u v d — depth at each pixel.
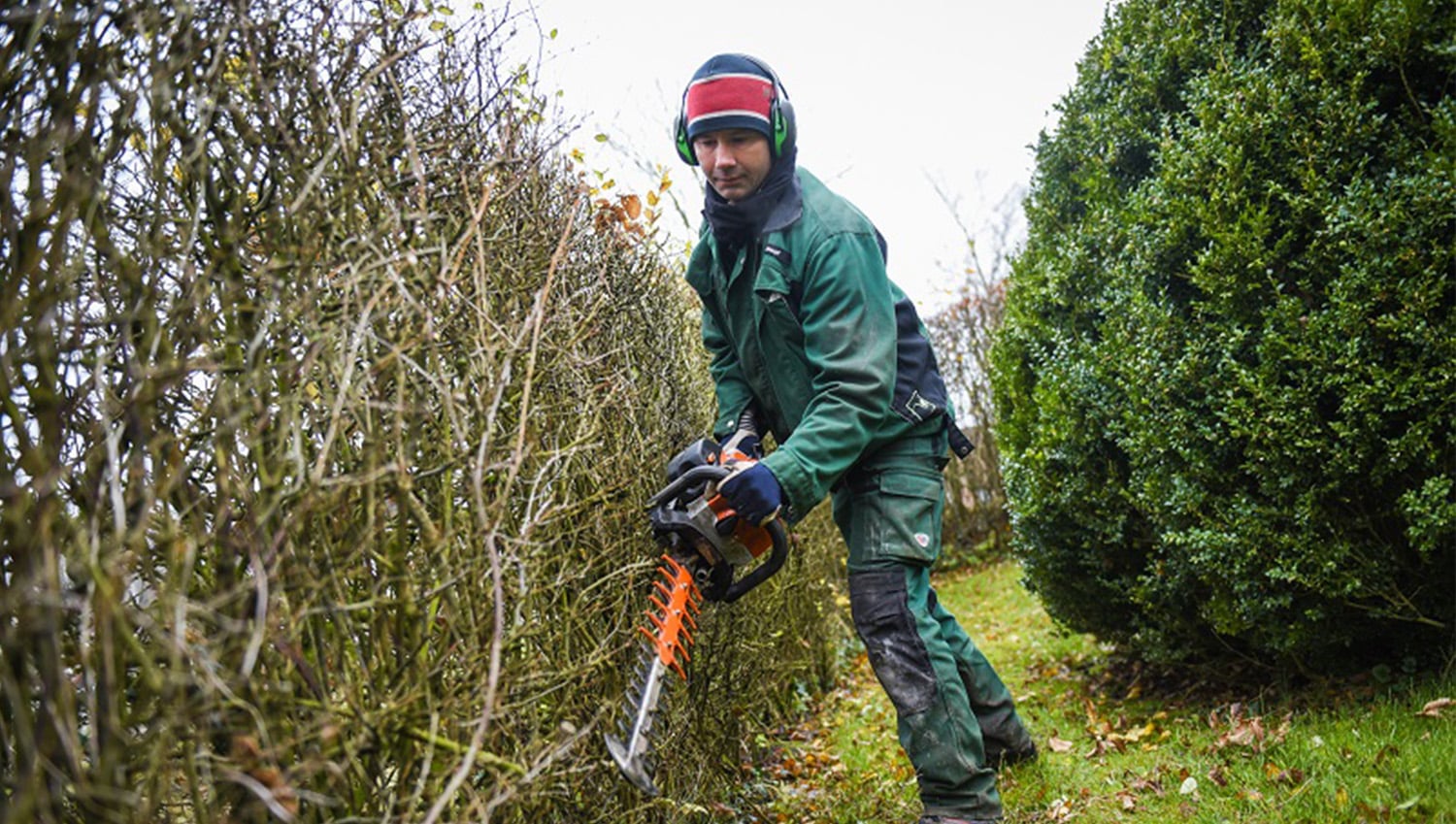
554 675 1.52
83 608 0.94
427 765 1.16
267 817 1.14
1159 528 3.14
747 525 2.07
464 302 1.48
